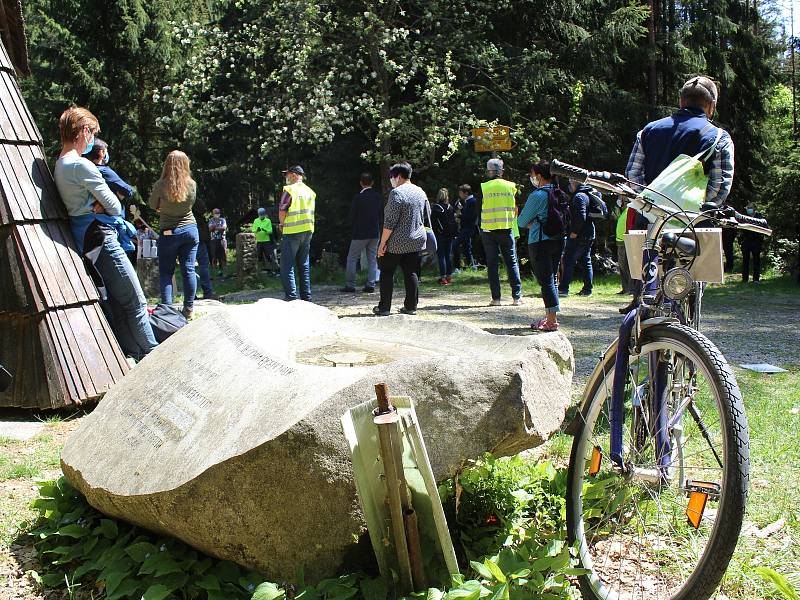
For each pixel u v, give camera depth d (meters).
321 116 18.94
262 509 2.89
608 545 3.34
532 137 21.88
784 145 24.17
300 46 19.83
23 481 4.53
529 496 3.51
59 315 5.96
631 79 24.22
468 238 19.02
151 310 7.94
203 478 2.92
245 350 3.60
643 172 4.44
